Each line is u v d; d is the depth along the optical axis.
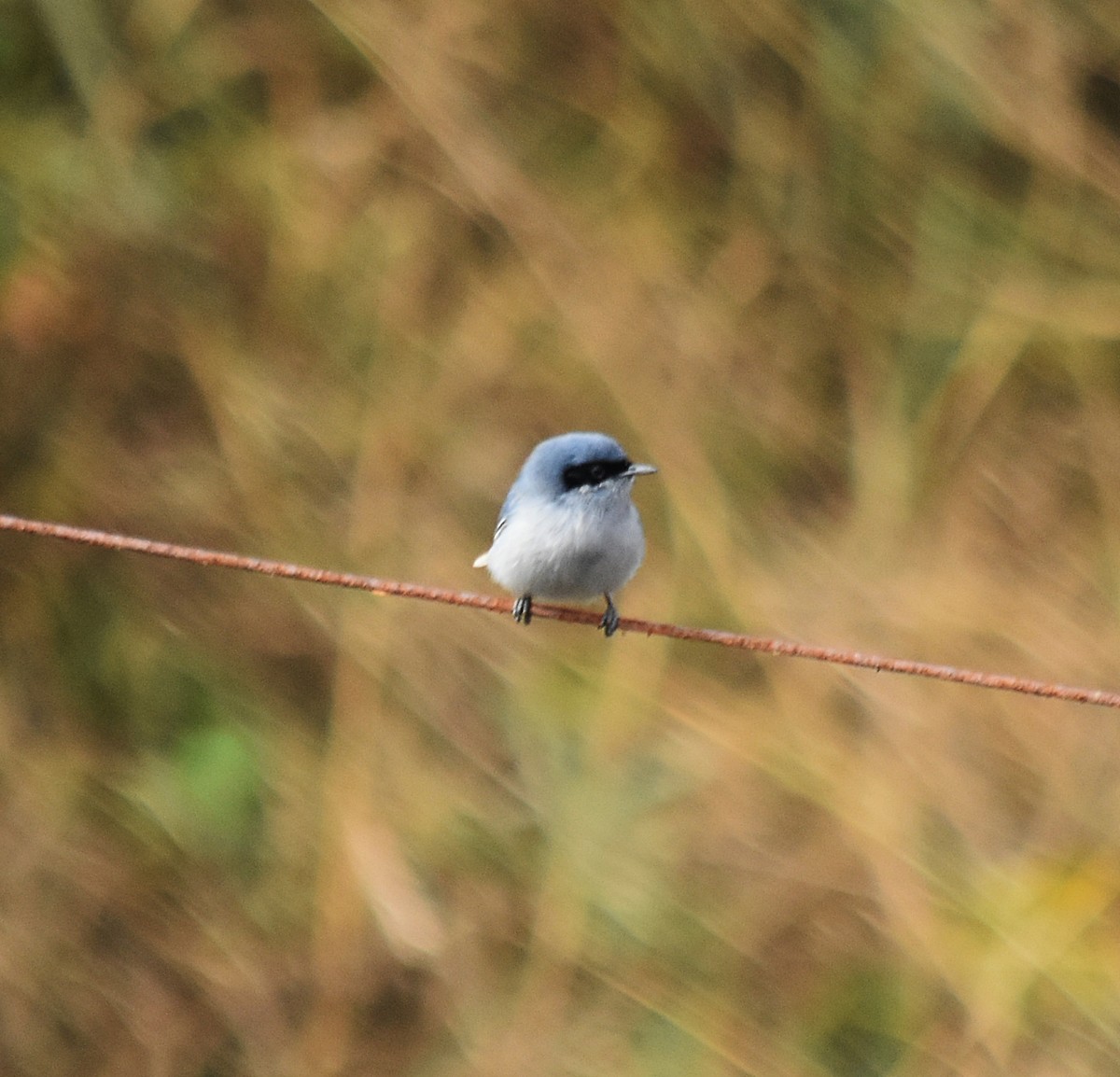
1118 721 12.43
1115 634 12.67
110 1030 11.13
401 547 12.78
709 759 11.94
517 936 11.37
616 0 14.09
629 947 11.29
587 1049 10.91
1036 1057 10.80
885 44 14.12
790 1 14.12
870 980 11.17
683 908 11.39
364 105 13.93
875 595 12.94
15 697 12.29
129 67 13.77
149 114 13.79
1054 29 14.12
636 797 11.81
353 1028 11.16
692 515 12.95
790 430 13.57
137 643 12.49
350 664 12.26
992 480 13.58
